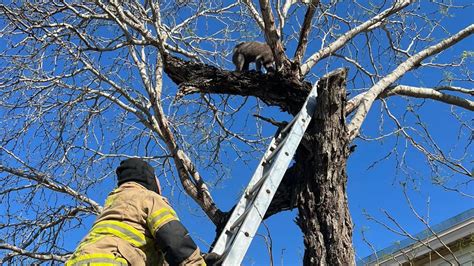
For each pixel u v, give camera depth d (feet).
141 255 9.65
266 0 19.26
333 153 17.60
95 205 27.04
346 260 16.46
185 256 9.48
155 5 22.52
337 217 17.08
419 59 23.24
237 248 13.46
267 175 15.49
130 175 10.84
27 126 26.25
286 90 19.51
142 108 25.90
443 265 29.81
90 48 24.63
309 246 16.81
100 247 9.46
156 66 25.76
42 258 26.18
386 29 26.68
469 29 24.00
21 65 25.52
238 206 15.78
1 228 26.91
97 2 22.61
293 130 16.79
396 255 23.48
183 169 22.02
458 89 25.66
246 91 19.60
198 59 25.00
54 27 24.77
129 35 23.02
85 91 26.48
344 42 23.97
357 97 20.75
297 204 17.60
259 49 27.89
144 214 9.93
